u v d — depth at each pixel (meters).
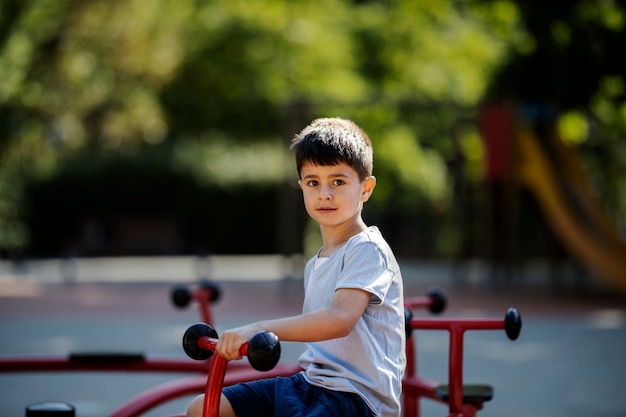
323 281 4.05
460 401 4.75
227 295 19.30
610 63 20.31
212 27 33.53
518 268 23.88
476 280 22.81
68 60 25.94
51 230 33.09
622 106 21.59
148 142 34.94
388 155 32.50
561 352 12.09
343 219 4.07
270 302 17.92
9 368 5.88
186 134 35.66
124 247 32.47
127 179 33.16
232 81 33.47
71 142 32.47
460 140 26.42
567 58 20.61
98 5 25.16
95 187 33.03
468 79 32.81
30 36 24.89
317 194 4.06
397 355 4.04
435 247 32.44
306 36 33.03
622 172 30.42
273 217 33.47
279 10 33.47
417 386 5.64
